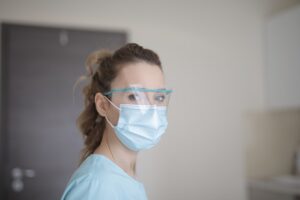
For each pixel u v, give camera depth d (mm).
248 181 2904
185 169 2789
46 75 2549
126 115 1010
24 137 2486
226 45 2982
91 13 2660
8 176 2432
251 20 3074
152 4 2812
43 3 2564
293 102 2744
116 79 1013
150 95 1017
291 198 2592
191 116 2838
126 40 2711
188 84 2852
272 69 2979
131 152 1082
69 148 2566
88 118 1126
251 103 3027
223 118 2922
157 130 1043
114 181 908
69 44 2598
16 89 2490
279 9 3152
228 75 2969
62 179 2535
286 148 3111
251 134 3008
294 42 2736
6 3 2496
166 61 2812
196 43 2900
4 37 2473
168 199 2730
